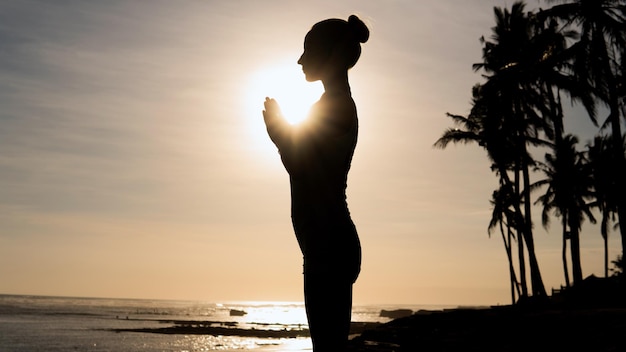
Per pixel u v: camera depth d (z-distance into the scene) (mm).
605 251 49156
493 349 13836
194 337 84000
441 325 22984
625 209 28141
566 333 14172
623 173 28031
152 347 62438
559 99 37531
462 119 40000
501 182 44094
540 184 45844
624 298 29484
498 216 45500
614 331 13164
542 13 29125
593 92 29062
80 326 105938
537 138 37875
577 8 27969
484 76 37719
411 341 17562
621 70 27734
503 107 35781
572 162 45188
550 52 34406
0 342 64812
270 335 91875
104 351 56562
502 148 36562
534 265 35062
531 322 17766
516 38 35875
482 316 25422
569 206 43906
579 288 32656
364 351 15477
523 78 34875
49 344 64062
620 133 27672
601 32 27562
